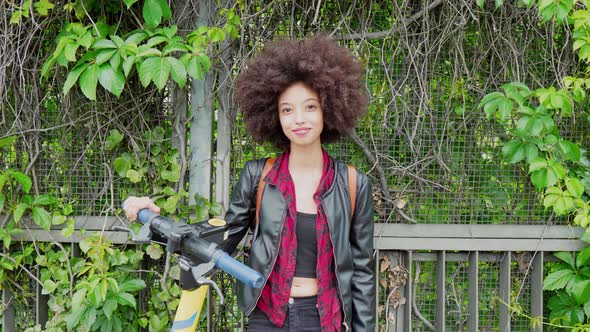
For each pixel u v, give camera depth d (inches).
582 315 89.7
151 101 88.0
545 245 92.9
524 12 89.0
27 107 87.6
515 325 96.5
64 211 86.7
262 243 66.2
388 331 94.7
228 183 88.3
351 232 69.7
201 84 87.1
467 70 88.7
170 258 87.2
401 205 90.9
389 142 91.1
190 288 53.9
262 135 71.1
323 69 63.2
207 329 89.0
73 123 87.4
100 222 89.4
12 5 80.3
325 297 64.7
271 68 64.0
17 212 84.0
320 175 68.2
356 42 88.8
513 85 81.2
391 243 91.2
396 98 90.0
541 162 80.9
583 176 90.6
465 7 87.9
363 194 69.6
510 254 93.0
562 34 91.4
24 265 90.7
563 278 89.3
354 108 68.2
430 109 90.0
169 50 74.4
